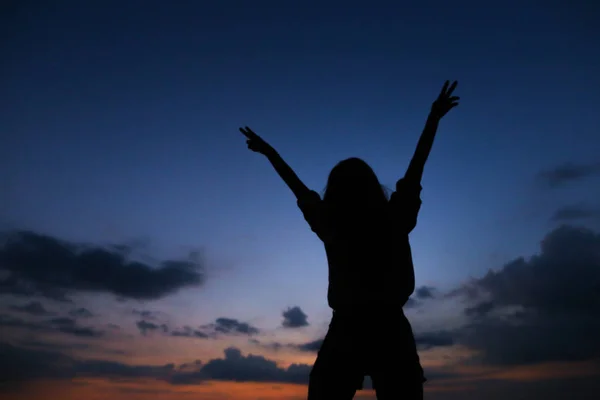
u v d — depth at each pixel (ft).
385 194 5.57
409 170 5.66
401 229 5.21
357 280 4.96
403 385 4.75
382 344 4.80
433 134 5.87
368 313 4.87
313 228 5.48
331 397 4.91
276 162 6.16
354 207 5.28
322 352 5.00
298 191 5.90
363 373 4.97
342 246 5.13
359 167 5.53
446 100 6.00
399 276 5.02
